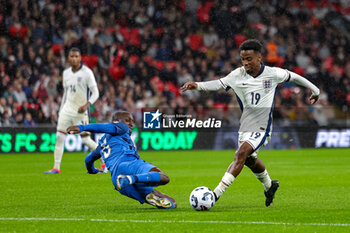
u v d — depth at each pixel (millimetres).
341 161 52594
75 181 33625
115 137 21359
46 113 66562
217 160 53781
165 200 21312
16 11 73812
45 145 65312
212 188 29891
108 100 70688
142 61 77750
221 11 83750
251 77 22031
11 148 63688
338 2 90875
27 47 72062
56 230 16531
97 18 78000
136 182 19594
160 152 66562
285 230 16328
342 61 85375
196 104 71875
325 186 31000
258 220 18266
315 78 83312
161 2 82188
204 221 18016
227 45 82938
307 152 66500
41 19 74688
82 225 17359
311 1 87312
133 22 80438
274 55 83750
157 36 80625
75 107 38562
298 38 85500
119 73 75625
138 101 73625
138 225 17266
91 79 38250
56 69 71312
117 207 22062
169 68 78500
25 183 32438
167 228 16719
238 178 35625
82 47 75062
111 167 20953
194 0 83188
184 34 81812
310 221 18047
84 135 38562
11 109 64500
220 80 22500
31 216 19547
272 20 85312
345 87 82562
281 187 30469
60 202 23859
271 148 73688
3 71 68750
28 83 69000
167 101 73812
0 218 19031
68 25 75938
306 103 75688
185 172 40812
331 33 87000
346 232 16031
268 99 21969
